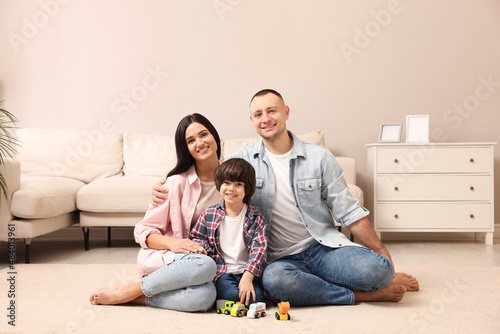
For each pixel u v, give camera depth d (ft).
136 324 4.60
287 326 4.53
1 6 12.11
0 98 12.13
